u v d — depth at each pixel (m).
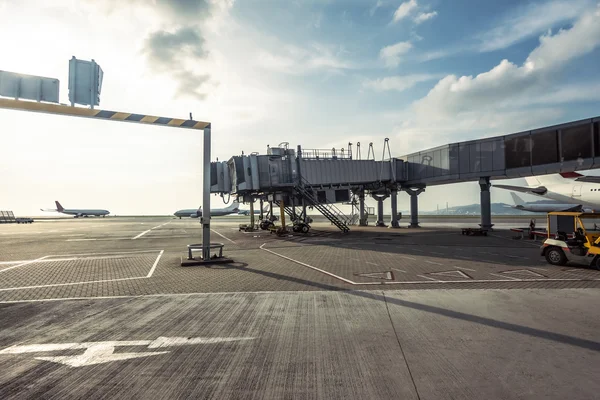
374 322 6.33
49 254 18.33
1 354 5.05
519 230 29.52
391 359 4.73
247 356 4.89
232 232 37.41
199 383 4.12
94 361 4.78
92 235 34.03
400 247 20.17
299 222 33.53
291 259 15.34
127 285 10.05
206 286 9.76
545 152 27.31
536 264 13.50
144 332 5.94
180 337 5.68
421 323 6.25
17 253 18.81
